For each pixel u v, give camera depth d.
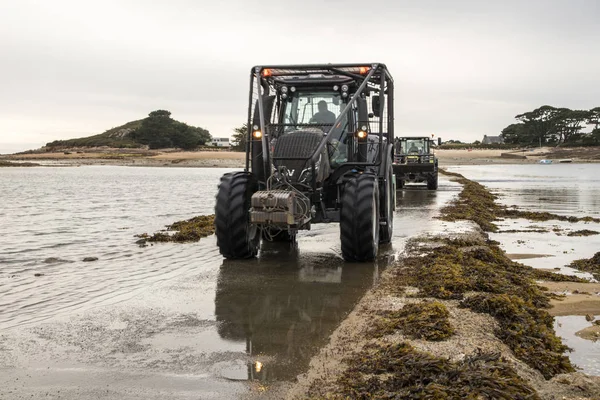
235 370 3.47
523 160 74.00
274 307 4.93
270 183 6.87
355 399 2.98
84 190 23.53
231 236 6.95
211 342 4.00
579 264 6.90
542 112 121.44
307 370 3.45
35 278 6.24
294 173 6.80
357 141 7.79
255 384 3.24
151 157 94.69
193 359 3.66
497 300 4.53
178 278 6.14
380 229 8.12
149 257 7.54
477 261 6.63
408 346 3.59
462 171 43.44
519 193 19.72
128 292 5.52
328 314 4.69
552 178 31.53
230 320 4.54
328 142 7.38
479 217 11.59
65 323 4.48
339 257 7.35
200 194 21.17
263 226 6.82
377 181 7.37
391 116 8.71
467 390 2.96
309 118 7.87
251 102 7.51
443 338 3.86
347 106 7.27
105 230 10.53
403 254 7.49
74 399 3.06
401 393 2.95
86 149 131.38
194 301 5.15
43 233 10.12
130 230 10.55
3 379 3.34
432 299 5.00
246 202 7.05
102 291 5.58
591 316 4.72
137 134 138.12
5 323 4.50
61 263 7.16
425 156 21.95
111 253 7.90
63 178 36.00
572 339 4.18
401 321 4.20
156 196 20.06
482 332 4.02
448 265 6.27
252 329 4.30
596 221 11.41
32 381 3.31
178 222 11.41
